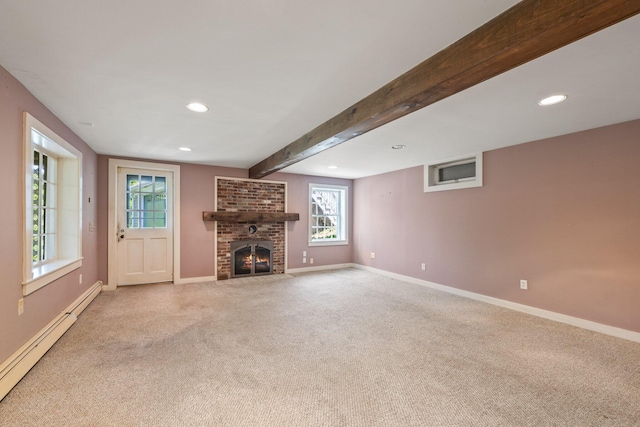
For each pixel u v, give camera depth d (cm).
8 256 209
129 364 237
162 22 154
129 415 176
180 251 527
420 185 536
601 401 195
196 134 353
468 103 255
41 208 310
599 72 201
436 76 183
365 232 672
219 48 178
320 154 456
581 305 329
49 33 163
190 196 536
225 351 262
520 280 385
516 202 390
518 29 139
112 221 474
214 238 556
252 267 593
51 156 338
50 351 256
